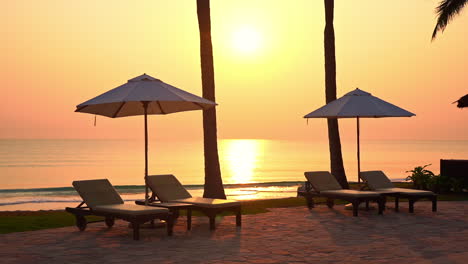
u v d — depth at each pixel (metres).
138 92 10.20
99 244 9.18
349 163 93.88
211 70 16.23
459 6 19.59
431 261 7.76
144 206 10.30
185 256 8.16
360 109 14.27
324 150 197.75
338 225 11.50
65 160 107.88
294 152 170.88
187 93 10.91
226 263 7.66
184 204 10.89
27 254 8.30
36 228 11.09
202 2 16.22
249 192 30.42
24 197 29.77
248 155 141.50
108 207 10.16
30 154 140.50
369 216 13.06
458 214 13.43
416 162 98.94
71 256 8.15
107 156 129.00
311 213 13.73
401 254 8.30
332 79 18.84
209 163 16.33
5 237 9.89
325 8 18.89
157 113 12.20
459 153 159.50
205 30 16.23
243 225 11.51
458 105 18.75
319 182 14.53
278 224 11.66
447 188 19.41
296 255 8.24
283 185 36.69
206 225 11.51
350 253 8.40
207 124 16.36
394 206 15.33
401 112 14.45
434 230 10.77
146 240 9.59
